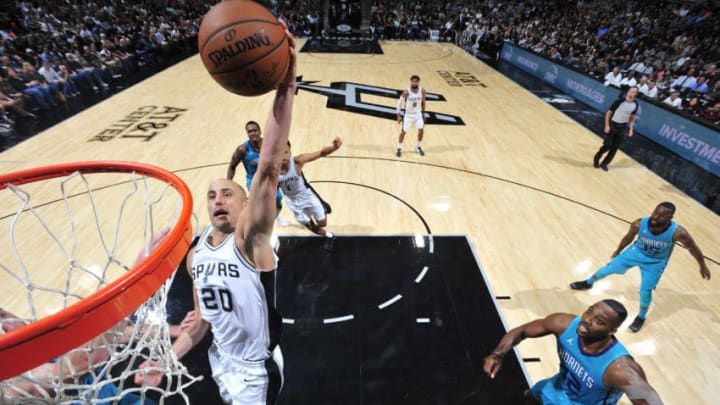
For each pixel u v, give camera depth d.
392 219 5.35
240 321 1.75
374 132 8.37
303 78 12.47
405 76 13.30
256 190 1.42
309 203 4.44
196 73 12.98
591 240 5.07
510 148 7.82
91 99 10.05
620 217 5.60
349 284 4.17
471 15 21.70
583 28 17.52
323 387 3.11
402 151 7.50
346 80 12.43
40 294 3.88
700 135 7.27
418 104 6.97
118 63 12.40
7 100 8.41
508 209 5.70
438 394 3.08
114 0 17.27
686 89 9.55
